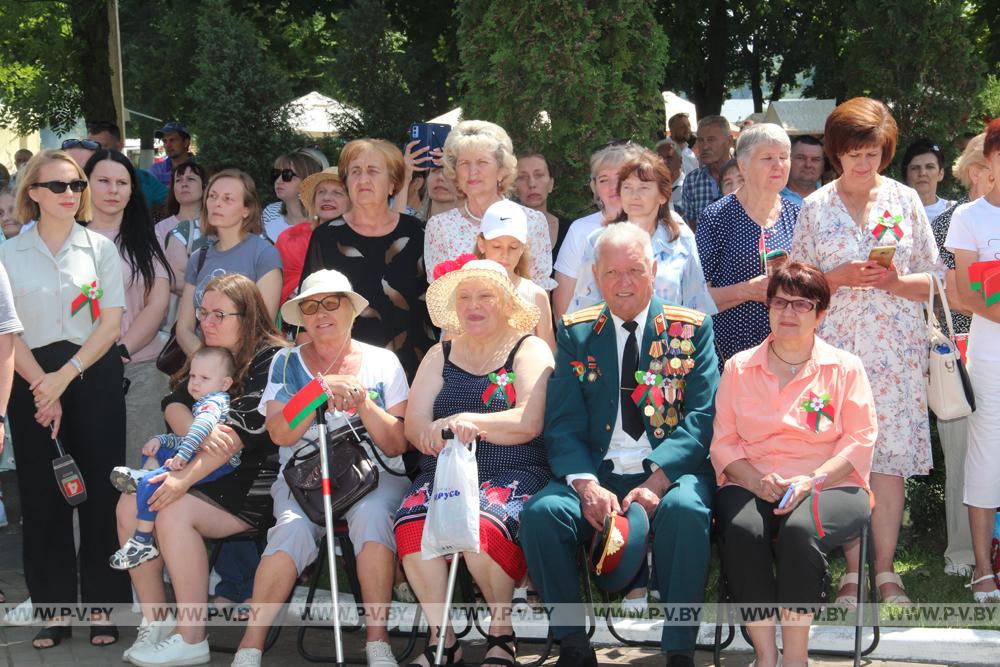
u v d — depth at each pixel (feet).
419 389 17.38
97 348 18.28
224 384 18.02
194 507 17.20
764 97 94.94
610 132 24.06
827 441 16.11
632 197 18.61
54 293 18.24
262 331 18.48
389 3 56.08
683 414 16.96
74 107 62.54
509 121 24.14
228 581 19.53
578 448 16.58
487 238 18.22
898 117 33.63
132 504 17.88
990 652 16.06
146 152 66.54
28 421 18.20
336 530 17.24
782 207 19.93
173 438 18.54
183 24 80.38
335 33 71.67
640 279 16.76
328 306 17.48
